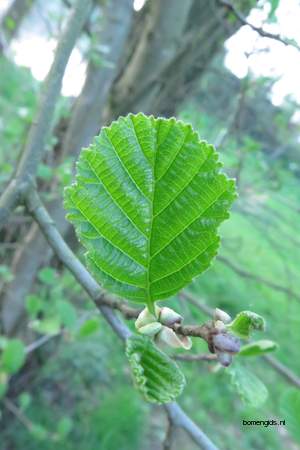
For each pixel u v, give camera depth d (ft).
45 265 1.63
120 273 0.42
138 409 2.49
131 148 0.39
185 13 1.50
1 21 2.53
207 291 3.06
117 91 1.59
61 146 1.60
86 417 2.33
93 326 1.24
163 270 0.41
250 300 3.19
